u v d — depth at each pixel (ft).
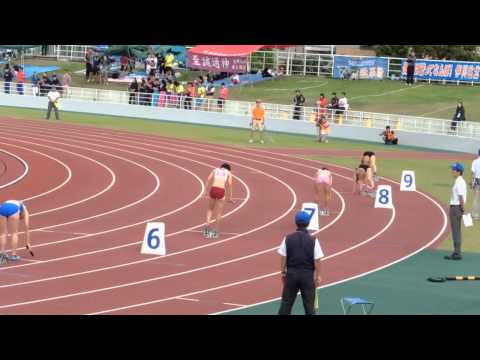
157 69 199.62
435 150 146.61
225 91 174.09
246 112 169.58
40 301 51.06
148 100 180.45
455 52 208.23
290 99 183.52
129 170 109.09
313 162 121.60
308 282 44.19
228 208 85.71
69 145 131.23
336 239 73.41
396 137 151.64
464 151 145.28
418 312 50.42
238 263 63.00
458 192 66.28
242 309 50.47
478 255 68.59
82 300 51.60
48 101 175.52
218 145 136.98
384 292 55.88
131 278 57.57
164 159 119.55
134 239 70.33
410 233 76.84
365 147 144.87
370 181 96.68
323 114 153.79
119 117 177.88
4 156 118.93
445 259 66.74
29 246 62.39
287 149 135.95
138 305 50.80
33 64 217.15
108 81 200.85
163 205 86.43
